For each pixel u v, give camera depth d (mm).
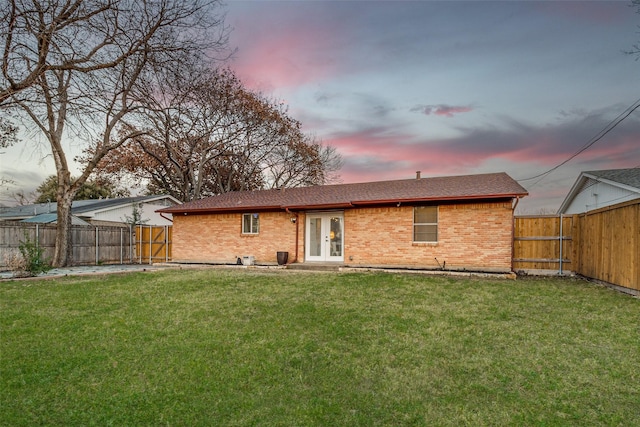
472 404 3691
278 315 6875
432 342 5414
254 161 31109
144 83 17062
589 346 5219
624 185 13266
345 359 4816
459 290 9211
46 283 10742
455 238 12805
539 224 12414
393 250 13688
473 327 6094
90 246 18172
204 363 4672
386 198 13359
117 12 14492
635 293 8461
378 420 3414
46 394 3865
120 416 3463
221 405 3674
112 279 11531
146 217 25750
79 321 6469
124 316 6820
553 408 3598
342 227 14945
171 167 28828
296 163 32000
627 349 5082
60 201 16328
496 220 12312
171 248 19734
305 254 15391
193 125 23156
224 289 9516
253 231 16438
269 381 4203
